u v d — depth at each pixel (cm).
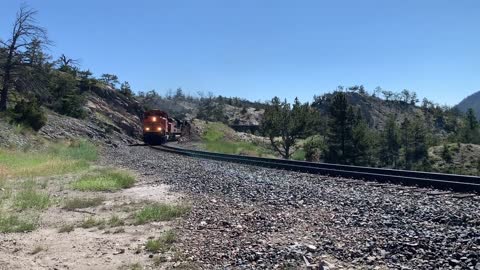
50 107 5409
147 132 5181
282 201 1193
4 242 827
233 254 704
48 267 674
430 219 898
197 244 780
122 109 7656
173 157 3120
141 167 2388
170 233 848
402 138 10556
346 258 655
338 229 840
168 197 1351
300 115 6938
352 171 1867
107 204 1255
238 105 19688
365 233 791
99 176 1867
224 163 2608
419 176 1684
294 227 877
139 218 1007
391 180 1582
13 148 3045
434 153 10638
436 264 595
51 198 1357
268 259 665
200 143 6372
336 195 1248
